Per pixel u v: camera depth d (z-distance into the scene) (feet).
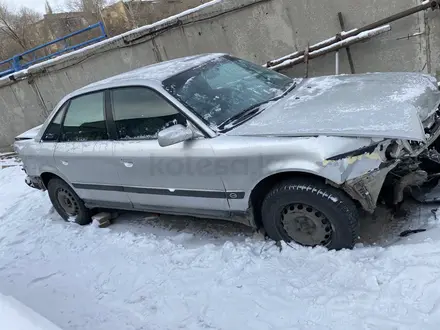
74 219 16.70
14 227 17.92
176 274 11.35
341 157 9.32
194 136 11.25
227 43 24.23
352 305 8.54
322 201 9.90
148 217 15.93
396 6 20.02
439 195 11.39
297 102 11.69
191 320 9.50
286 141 9.90
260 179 10.43
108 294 11.34
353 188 9.46
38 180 17.02
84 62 29.01
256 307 9.31
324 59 22.20
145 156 12.24
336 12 21.15
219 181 11.12
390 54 20.85
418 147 9.66
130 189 13.44
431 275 8.63
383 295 8.57
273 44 23.18
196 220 14.66
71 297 11.62
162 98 11.94
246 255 11.24
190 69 12.98
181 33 25.16
